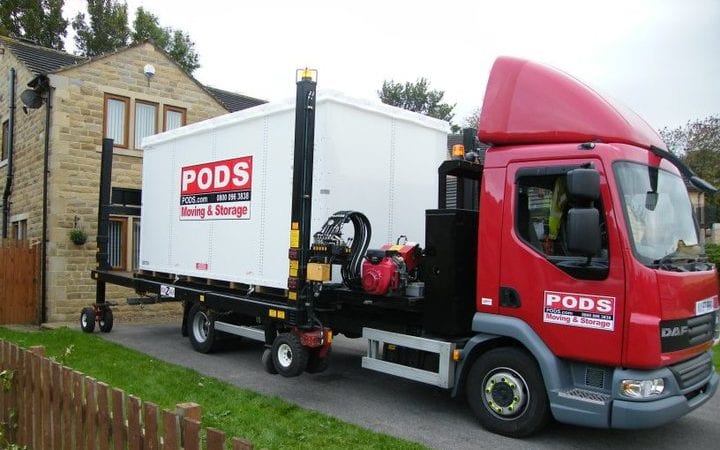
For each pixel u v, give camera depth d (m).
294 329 6.51
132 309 13.56
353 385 7.10
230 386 6.67
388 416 5.86
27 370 4.09
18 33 30.16
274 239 7.18
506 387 5.30
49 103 12.84
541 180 5.17
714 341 5.47
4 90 15.84
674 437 5.46
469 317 5.80
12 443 4.20
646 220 4.91
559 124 5.17
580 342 4.85
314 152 6.66
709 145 29.44
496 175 5.45
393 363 6.23
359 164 6.95
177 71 14.74
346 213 6.34
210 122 8.39
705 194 6.17
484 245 5.47
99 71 13.39
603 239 4.78
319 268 6.08
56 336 9.92
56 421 3.74
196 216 8.73
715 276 5.58
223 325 8.44
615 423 4.65
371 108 7.03
